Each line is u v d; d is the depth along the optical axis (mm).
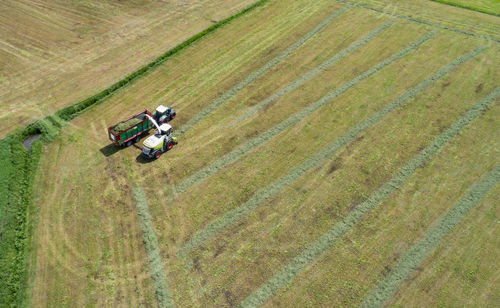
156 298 19375
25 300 18984
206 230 22375
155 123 27156
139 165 26328
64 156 26656
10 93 31625
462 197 23969
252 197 24234
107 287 19750
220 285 19922
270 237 22016
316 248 21453
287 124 29562
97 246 21484
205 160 26797
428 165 26047
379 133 28578
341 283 19938
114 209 23422
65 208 23312
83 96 31656
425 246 21438
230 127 29438
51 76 33625
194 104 31547
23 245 21297
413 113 30141
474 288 19578
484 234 21938
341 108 30891
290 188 24766
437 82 33062
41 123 28766
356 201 23906
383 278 20094
